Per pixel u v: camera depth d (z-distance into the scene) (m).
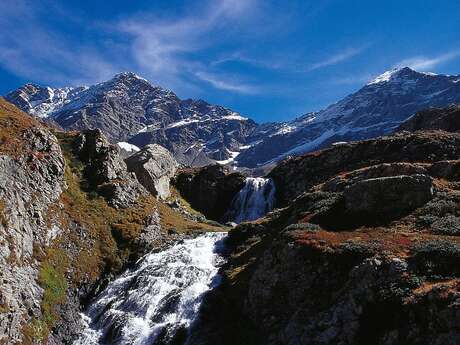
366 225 45.44
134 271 60.88
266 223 64.00
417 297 30.42
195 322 46.16
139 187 81.06
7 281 44.56
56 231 58.28
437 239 37.53
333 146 103.06
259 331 40.44
